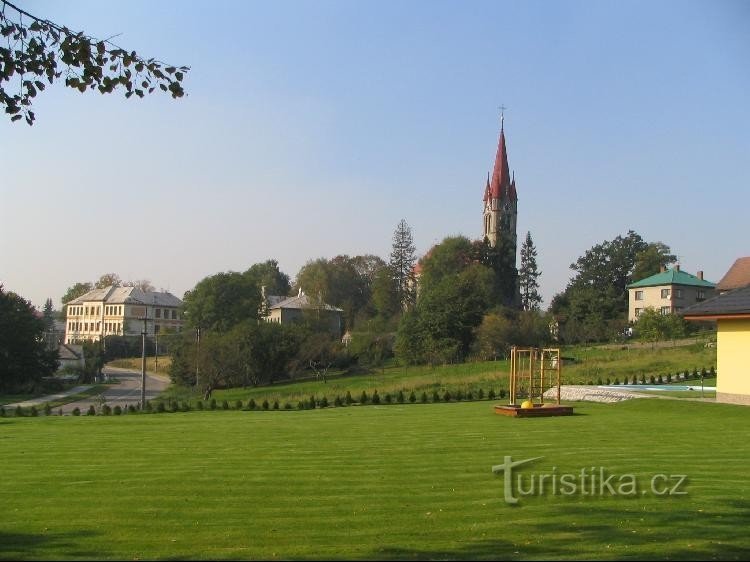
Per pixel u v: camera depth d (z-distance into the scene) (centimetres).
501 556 710
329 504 939
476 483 1059
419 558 708
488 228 11831
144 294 12925
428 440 1549
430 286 8494
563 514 872
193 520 869
